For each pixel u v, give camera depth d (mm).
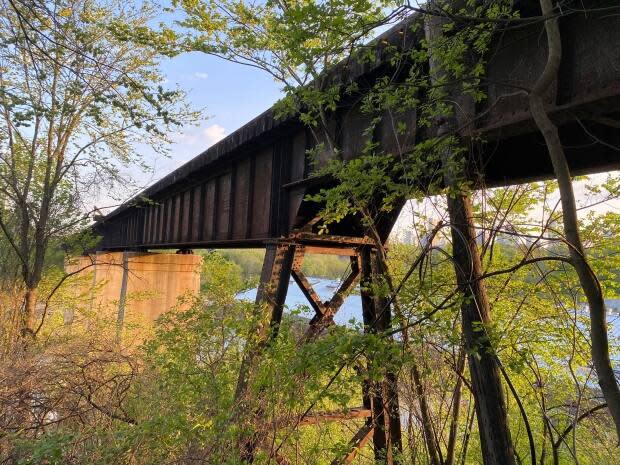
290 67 6746
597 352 2705
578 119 4371
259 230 10172
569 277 5977
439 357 5824
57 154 12836
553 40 2947
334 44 4699
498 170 6543
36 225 13406
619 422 2590
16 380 6902
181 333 7230
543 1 3025
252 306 6789
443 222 4730
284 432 5434
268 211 9703
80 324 15109
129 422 6883
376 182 4883
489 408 4270
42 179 13688
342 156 7594
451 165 4414
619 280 6508
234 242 11453
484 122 4902
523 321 6488
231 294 7668
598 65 3955
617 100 3922
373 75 6262
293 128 8992
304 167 8617
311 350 4516
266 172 10188
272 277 8719
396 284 6449
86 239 15141
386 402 6676
